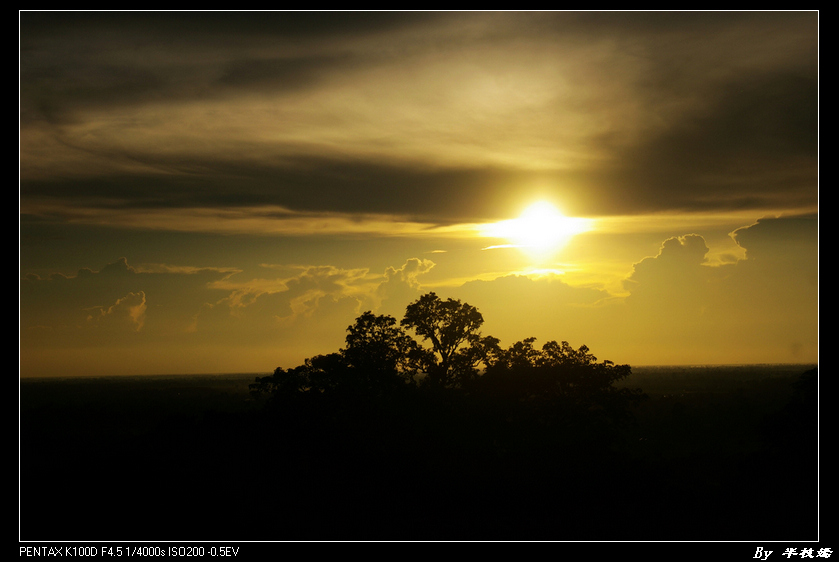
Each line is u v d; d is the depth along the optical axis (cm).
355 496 4459
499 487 4716
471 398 5219
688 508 4456
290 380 5172
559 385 5225
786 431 4834
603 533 4069
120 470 4312
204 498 4169
